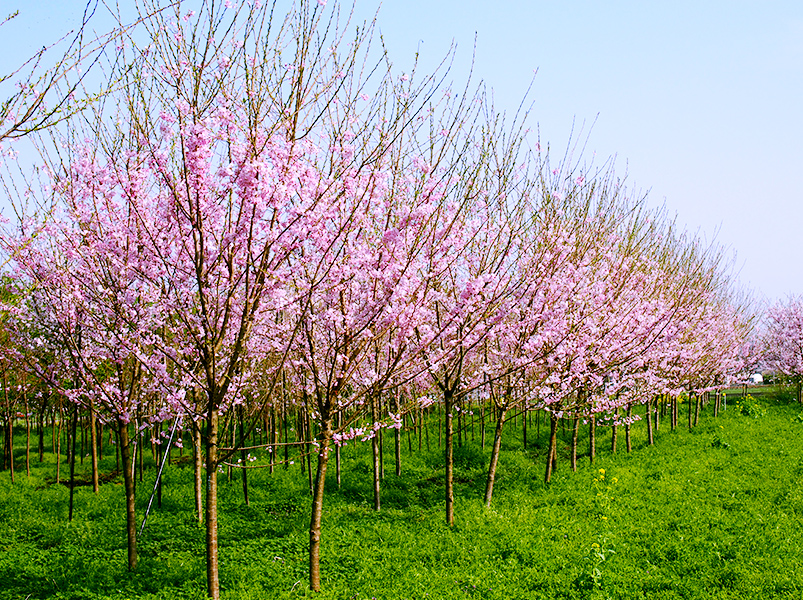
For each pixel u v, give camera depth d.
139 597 9.46
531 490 15.98
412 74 9.35
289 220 8.38
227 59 8.11
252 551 11.57
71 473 13.72
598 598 9.21
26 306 11.31
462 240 11.37
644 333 16.12
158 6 7.83
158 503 14.74
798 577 9.70
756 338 38.78
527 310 13.16
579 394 16.91
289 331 10.88
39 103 5.46
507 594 9.51
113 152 9.04
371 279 9.98
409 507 15.13
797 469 16.48
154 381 11.09
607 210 16.92
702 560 10.50
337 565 10.81
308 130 8.73
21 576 10.46
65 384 15.71
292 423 25.30
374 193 9.31
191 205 8.06
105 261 10.02
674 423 25.11
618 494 14.77
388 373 10.33
